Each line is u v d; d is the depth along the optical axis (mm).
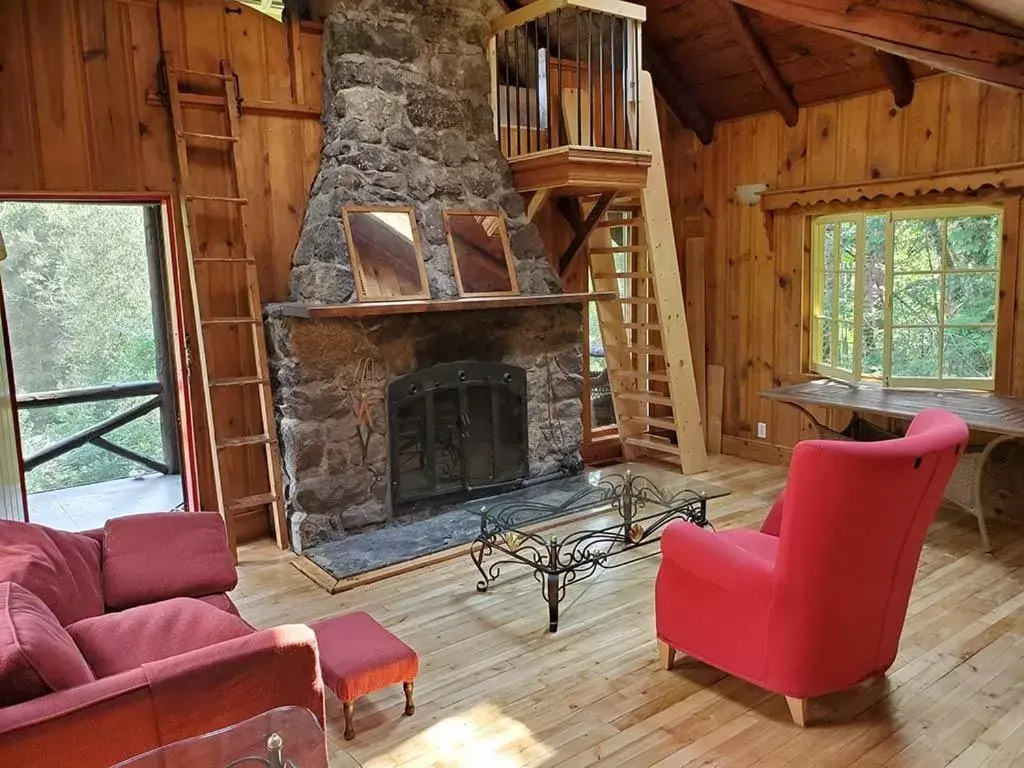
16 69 3762
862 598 2559
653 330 6047
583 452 5992
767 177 5762
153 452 6422
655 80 5840
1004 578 3766
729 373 6254
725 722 2652
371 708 2775
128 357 6137
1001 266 4566
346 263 4258
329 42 4398
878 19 2910
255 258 4469
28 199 3871
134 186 4113
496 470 4969
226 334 4461
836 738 2543
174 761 1650
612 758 2467
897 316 5043
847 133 5219
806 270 5645
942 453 2457
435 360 4684
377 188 4418
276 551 4398
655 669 3016
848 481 2348
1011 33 3111
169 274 4348
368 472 4492
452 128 4730
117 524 2820
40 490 6062
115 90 4020
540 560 3559
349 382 4371
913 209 4883
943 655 3055
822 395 4840
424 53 4613
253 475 4602
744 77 5527
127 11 4016
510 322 4957
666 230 5570
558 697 2830
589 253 5879
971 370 4812
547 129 4949
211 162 4328
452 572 4016
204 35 4223
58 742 1646
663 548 2908
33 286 5676
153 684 1758
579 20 5047
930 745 2498
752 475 5672
